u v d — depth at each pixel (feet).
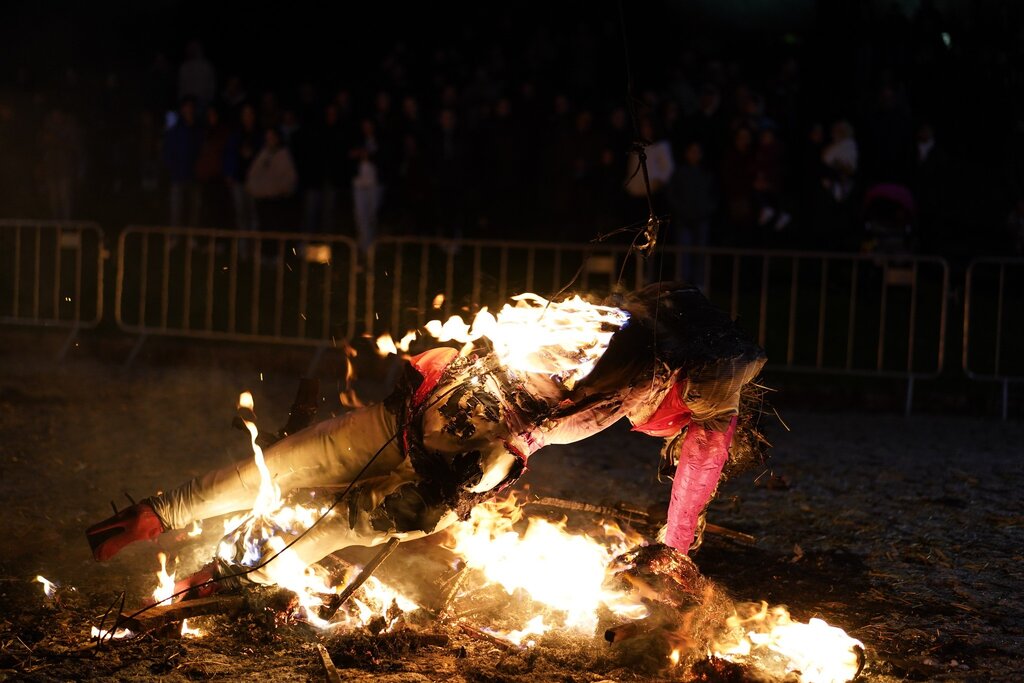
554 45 47.93
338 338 34.58
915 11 46.39
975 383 33.01
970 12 46.32
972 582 16.60
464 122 44.78
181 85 49.78
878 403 32.24
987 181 38.99
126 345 36.60
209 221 44.96
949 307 37.01
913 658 13.76
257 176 41.93
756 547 18.19
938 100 43.98
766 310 37.17
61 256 42.80
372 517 13.26
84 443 24.36
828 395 32.45
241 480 14.14
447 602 14.65
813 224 38.42
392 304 35.91
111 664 12.79
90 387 31.50
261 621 13.94
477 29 53.16
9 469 21.79
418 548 15.60
